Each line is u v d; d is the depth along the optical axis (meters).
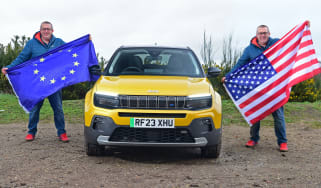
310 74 5.59
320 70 5.59
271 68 5.56
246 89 5.64
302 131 7.86
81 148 5.46
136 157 4.89
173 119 4.30
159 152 5.30
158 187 3.42
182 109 4.37
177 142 4.37
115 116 4.32
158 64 5.54
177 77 5.14
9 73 5.59
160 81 4.79
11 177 3.73
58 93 5.95
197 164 4.50
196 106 4.43
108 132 4.34
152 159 4.78
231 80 5.73
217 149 4.70
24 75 5.64
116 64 5.55
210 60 12.12
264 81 5.57
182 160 4.75
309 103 11.30
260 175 3.95
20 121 8.57
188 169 4.20
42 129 7.46
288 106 10.62
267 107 5.52
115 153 5.12
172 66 5.51
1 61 12.57
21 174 3.85
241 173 4.04
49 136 6.58
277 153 5.36
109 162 4.50
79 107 10.25
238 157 5.01
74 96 12.53
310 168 4.35
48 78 5.70
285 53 5.53
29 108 5.66
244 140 6.63
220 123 4.62
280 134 5.56
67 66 5.80
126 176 3.81
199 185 3.51
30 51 5.83
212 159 4.85
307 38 5.61
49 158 4.67
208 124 4.48
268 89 5.53
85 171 4.01
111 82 4.79
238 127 8.36
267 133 7.53
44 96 5.62
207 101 4.53
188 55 5.88
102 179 3.68
